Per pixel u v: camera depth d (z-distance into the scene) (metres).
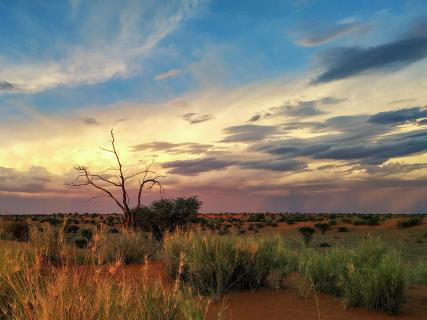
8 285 5.64
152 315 5.00
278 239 11.19
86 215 101.44
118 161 21.64
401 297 7.18
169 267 9.43
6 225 14.93
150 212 22.64
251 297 7.79
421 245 36.41
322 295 8.02
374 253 8.59
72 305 4.52
